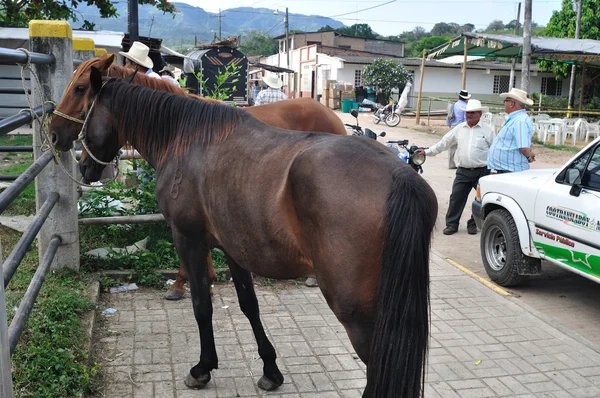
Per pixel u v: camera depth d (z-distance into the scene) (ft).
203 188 10.16
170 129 11.04
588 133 62.18
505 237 18.86
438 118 96.37
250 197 9.08
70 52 15.70
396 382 7.36
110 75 12.75
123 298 16.56
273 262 9.17
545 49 59.88
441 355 13.82
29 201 24.29
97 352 13.10
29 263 16.99
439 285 19.04
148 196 19.92
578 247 16.20
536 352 14.15
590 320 16.76
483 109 24.64
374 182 7.94
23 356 11.46
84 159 12.23
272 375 11.89
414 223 7.49
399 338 7.38
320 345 14.12
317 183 8.13
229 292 17.54
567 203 16.57
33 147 16.70
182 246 11.04
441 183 37.68
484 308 17.04
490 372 13.02
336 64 122.01
